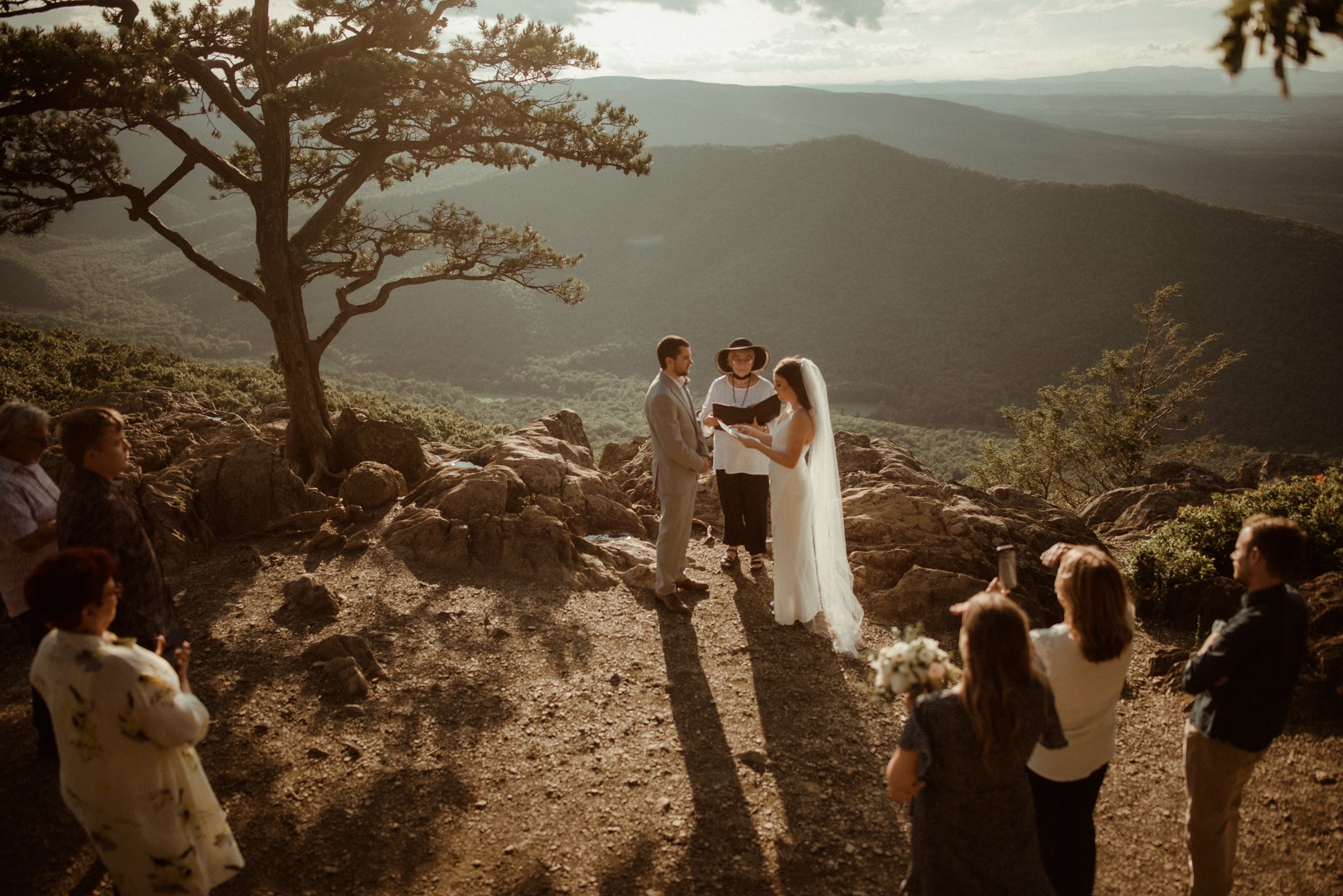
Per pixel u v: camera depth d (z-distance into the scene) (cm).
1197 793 300
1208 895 308
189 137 819
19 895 305
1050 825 288
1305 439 12988
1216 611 570
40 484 364
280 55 908
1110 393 2712
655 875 329
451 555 628
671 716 446
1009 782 235
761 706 460
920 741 235
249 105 868
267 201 787
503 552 631
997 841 235
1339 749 425
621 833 353
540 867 331
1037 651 274
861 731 439
